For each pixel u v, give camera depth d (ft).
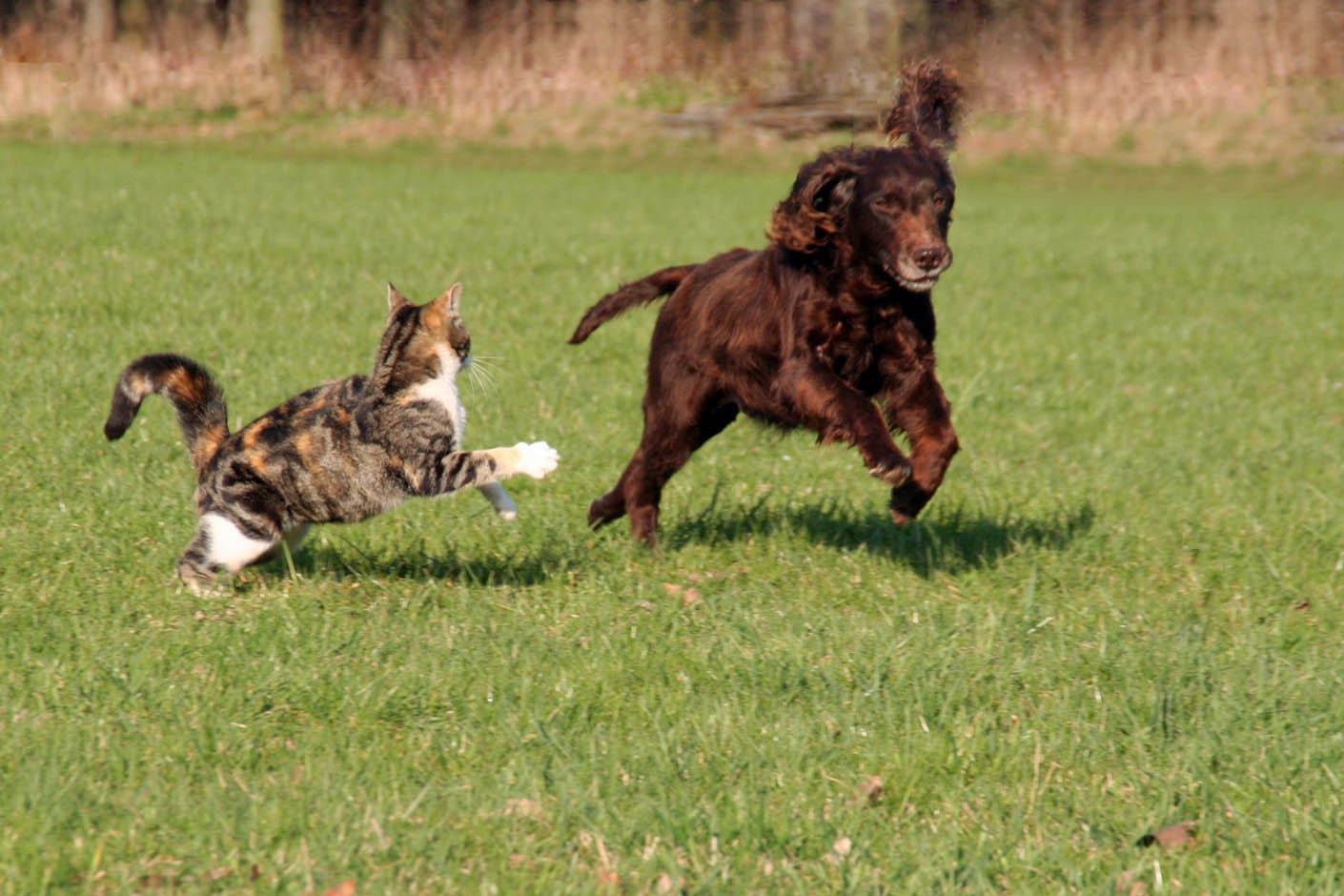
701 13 182.19
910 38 178.81
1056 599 33.78
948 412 32.63
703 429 36.35
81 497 37.19
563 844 20.65
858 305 31.81
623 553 35.81
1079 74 174.09
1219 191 151.94
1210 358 72.59
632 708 25.40
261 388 51.83
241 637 27.48
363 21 182.50
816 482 44.14
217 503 29.76
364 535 35.76
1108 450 51.08
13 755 22.26
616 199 131.85
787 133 175.01
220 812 20.75
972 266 102.99
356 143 167.32
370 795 21.80
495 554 34.73
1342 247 118.42
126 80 174.60
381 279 82.12
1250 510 42.11
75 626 27.76
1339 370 70.69
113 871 19.33
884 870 20.35
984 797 22.77
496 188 136.87
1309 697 26.96
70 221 94.68
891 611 31.83
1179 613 32.78
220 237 93.61
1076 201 145.28
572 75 182.09
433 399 30.50
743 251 35.99
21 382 50.62
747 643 29.17
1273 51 172.14
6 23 178.19
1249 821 21.97
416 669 26.03
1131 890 19.94
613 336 69.21
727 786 22.50
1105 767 24.02
